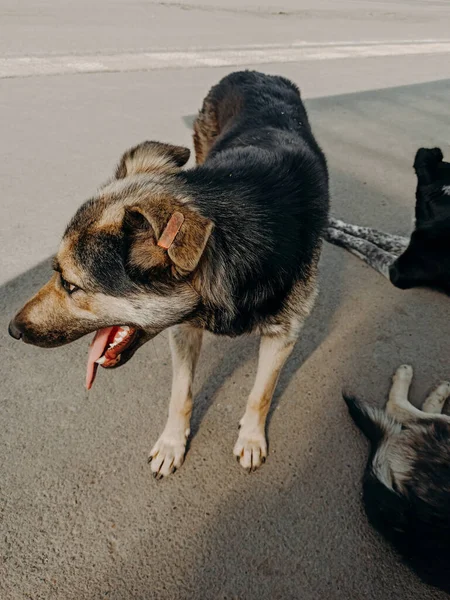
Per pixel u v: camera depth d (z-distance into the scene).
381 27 5.39
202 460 0.97
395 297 1.43
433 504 0.82
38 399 1.04
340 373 1.18
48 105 2.36
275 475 0.95
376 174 2.07
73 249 0.77
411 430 0.97
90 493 0.89
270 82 1.55
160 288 0.77
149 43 3.49
